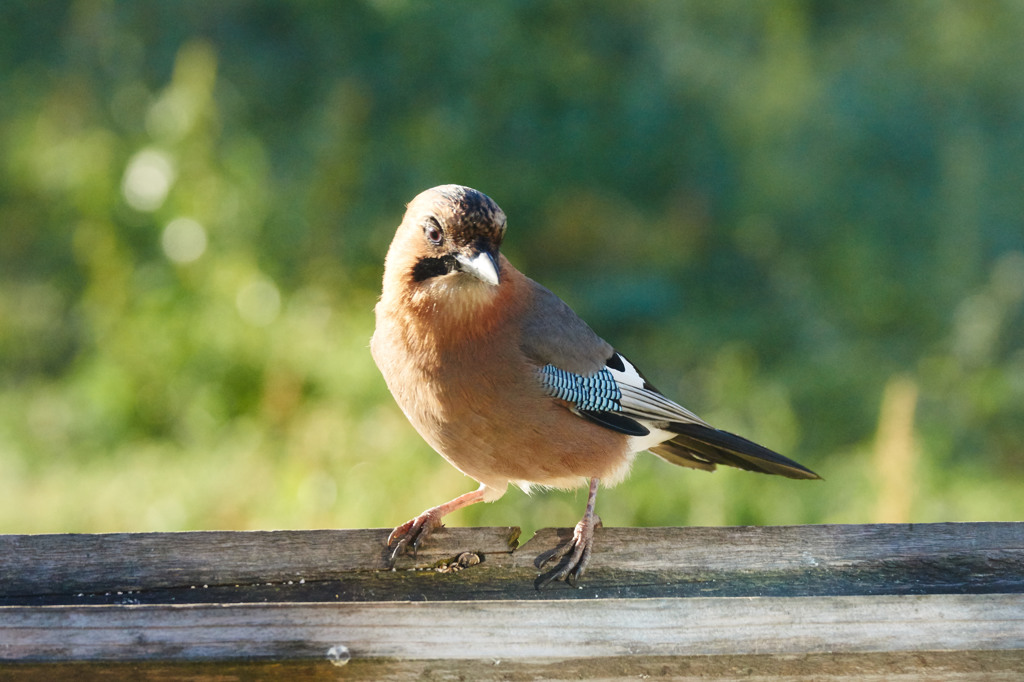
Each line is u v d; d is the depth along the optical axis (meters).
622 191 18.80
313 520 10.44
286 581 5.52
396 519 10.25
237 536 5.54
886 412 10.79
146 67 17.94
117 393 13.16
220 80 17.52
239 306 13.59
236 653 4.90
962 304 16.27
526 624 4.99
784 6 19.83
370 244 16.05
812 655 5.09
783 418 13.41
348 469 11.02
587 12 19.64
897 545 5.61
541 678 5.00
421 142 17.50
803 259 17.84
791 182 18.30
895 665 5.13
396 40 18.42
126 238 14.82
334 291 14.80
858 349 15.73
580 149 18.55
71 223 16.28
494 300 6.36
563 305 7.02
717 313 17.14
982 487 12.16
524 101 18.64
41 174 16.78
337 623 4.93
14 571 5.41
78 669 4.87
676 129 18.98
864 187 18.52
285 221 15.36
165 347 13.34
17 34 18.25
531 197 18.05
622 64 19.55
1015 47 19.69
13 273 16.44
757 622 5.05
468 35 18.41
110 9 18.20
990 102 19.45
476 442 6.54
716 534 5.62
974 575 5.59
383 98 18.25
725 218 18.59
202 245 14.32
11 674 4.86
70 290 16.08
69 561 5.45
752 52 19.58
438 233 6.19
